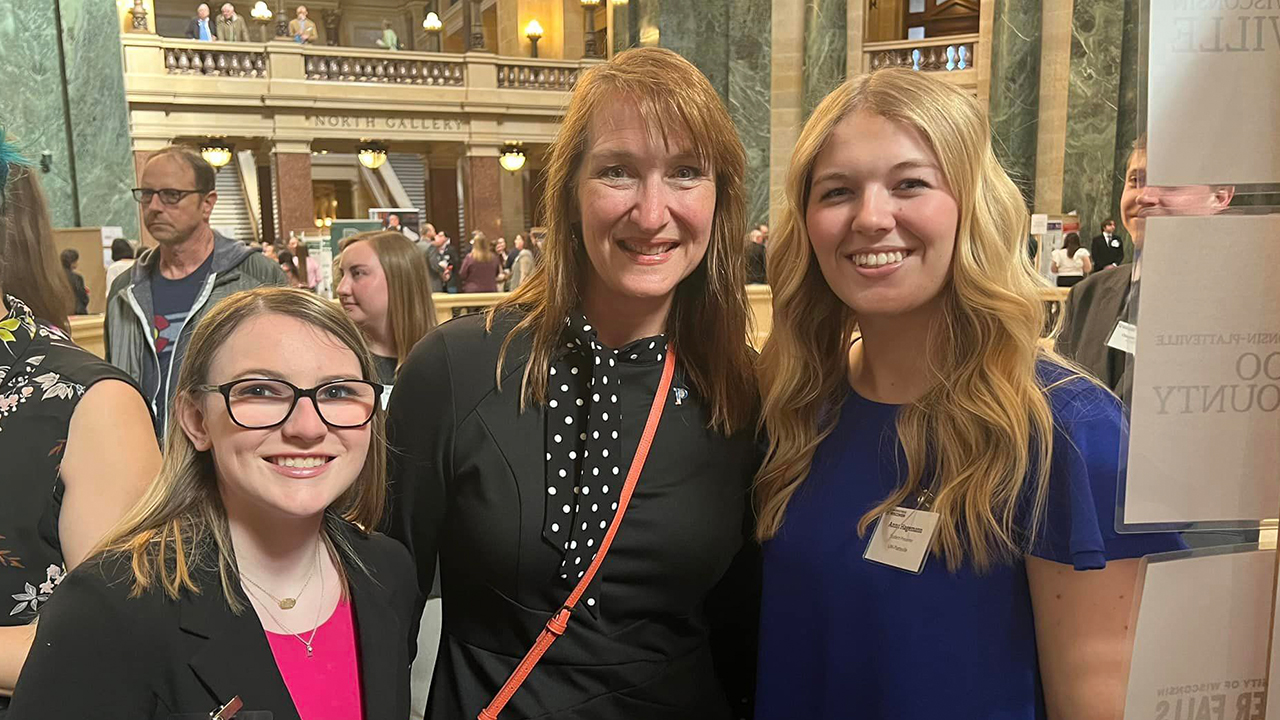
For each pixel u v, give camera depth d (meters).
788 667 1.30
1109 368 2.26
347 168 20.70
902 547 1.17
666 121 1.23
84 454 1.11
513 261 14.11
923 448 1.19
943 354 1.21
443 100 16.62
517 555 1.31
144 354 2.81
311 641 1.07
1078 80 10.55
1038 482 1.08
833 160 1.19
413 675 1.94
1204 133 0.67
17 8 8.73
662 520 1.33
